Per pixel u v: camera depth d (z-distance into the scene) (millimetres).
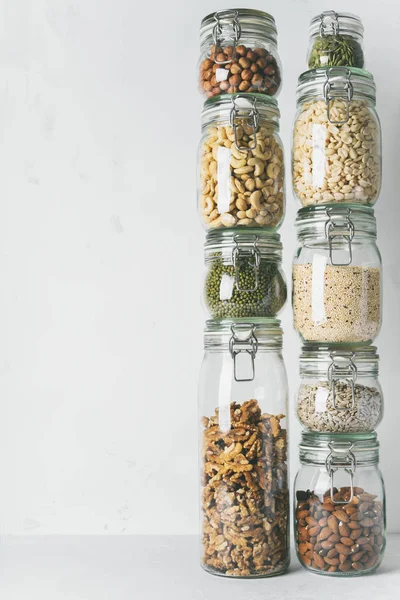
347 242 1291
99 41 1613
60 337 1602
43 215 1609
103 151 1609
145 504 1596
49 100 1614
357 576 1277
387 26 1588
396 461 1567
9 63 1618
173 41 1610
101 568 1356
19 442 1604
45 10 1619
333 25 1327
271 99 1303
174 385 1594
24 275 1605
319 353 1284
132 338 1598
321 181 1287
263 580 1270
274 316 1327
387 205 1577
